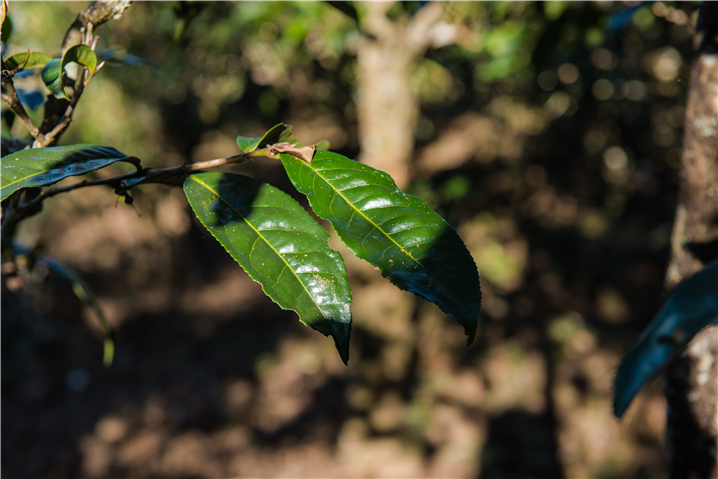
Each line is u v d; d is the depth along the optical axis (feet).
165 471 12.64
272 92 15.30
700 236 2.91
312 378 15.30
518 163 21.80
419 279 1.80
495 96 20.53
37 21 10.91
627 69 14.75
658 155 20.07
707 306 1.37
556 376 14.17
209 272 20.33
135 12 12.01
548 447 12.31
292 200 1.96
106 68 12.12
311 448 12.89
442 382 14.07
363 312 11.64
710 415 2.82
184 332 17.71
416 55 8.66
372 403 12.34
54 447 13.50
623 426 12.38
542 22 6.97
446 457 12.23
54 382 15.94
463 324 1.74
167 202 17.38
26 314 17.79
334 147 24.86
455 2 7.30
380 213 1.93
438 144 25.50
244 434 13.64
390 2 8.00
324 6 7.20
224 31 10.46
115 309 18.51
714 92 2.75
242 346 16.93
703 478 2.90
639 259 17.35
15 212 2.32
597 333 15.29
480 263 17.57
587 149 20.90
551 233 19.20
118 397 15.26
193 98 16.11
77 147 1.93
